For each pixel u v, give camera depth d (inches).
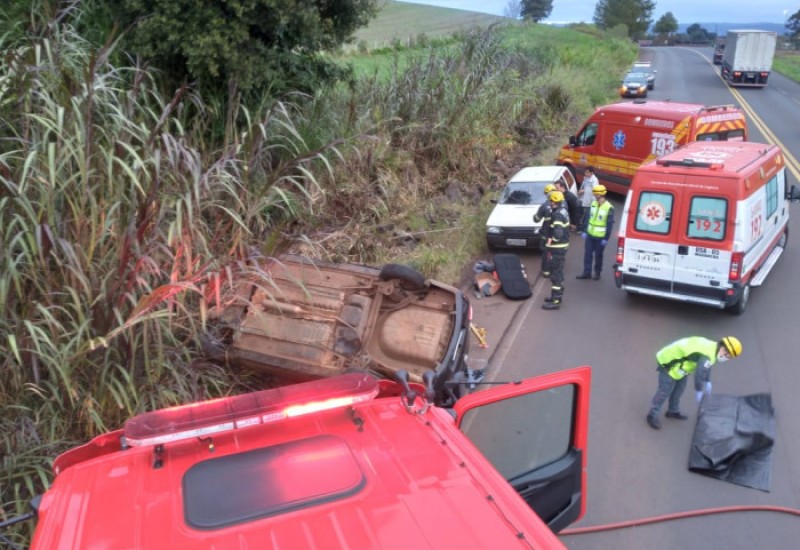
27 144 216.7
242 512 99.0
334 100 464.8
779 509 223.0
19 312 206.7
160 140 284.4
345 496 103.0
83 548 93.4
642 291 380.8
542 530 97.6
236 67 348.2
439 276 408.5
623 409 287.3
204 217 290.4
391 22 1925.4
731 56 1494.8
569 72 1089.4
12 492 188.1
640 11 4050.2
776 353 329.7
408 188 489.1
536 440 154.0
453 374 248.5
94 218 196.4
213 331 262.5
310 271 281.1
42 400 206.4
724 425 265.3
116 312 189.3
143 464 112.3
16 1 316.5
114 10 344.5
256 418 111.7
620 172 581.0
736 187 337.4
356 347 255.1
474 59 653.9
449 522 98.6
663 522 220.4
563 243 380.2
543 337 355.9
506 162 646.5
